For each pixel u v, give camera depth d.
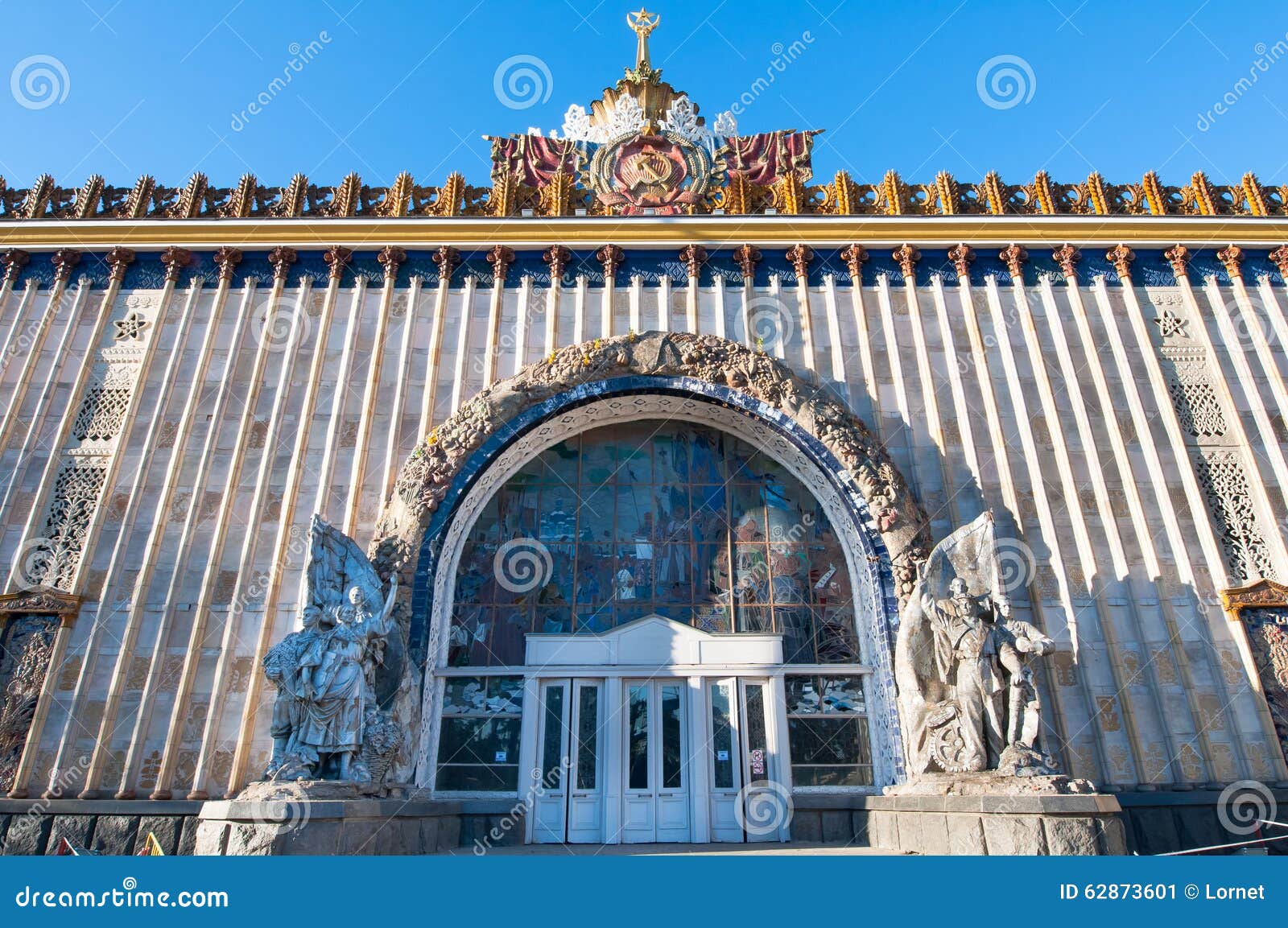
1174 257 18.41
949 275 18.50
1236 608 15.23
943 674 13.91
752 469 17.59
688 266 18.50
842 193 19.27
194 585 15.62
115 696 14.64
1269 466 16.67
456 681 15.71
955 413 17.19
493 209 19.09
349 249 18.55
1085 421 16.98
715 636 16.02
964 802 11.99
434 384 17.39
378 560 15.13
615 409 17.33
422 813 13.01
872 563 15.58
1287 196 19.27
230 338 17.83
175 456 16.55
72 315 17.86
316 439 16.94
